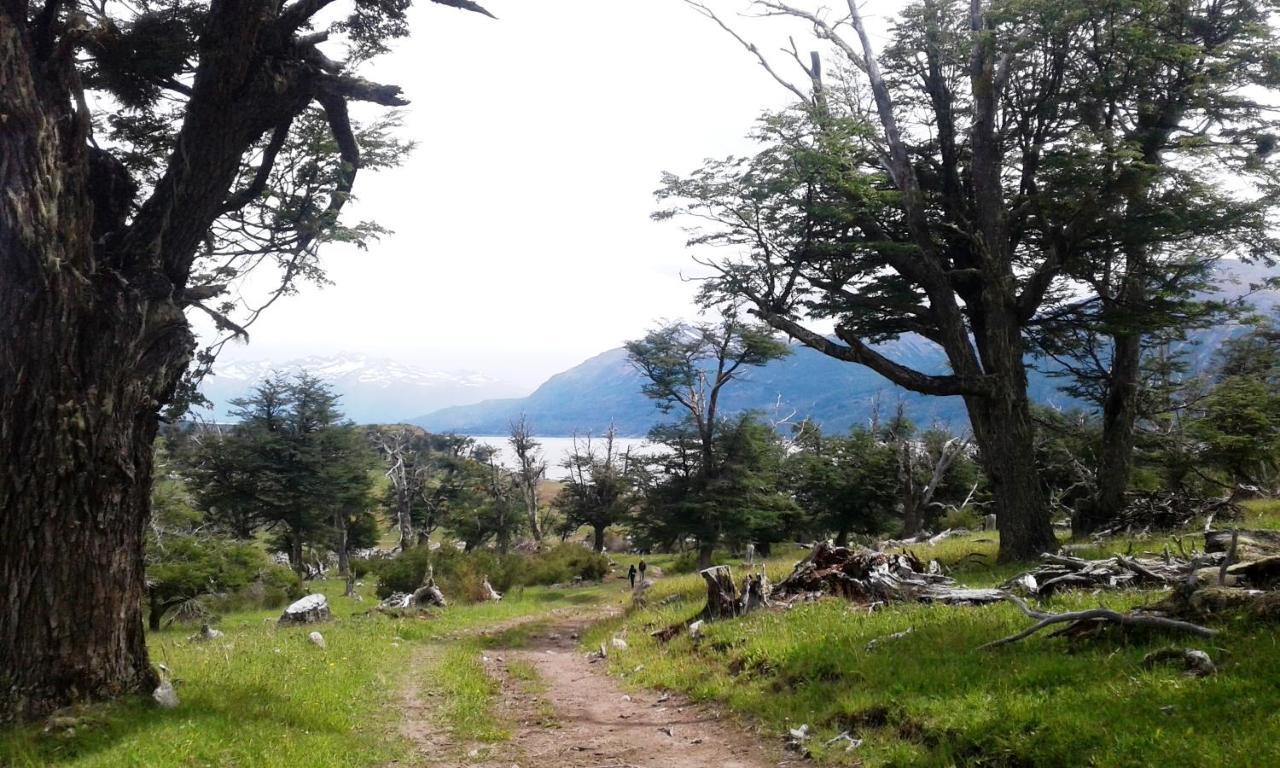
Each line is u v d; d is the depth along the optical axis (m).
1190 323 20.64
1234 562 10.13
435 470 74.31
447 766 8.40
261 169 11.90
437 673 14.13
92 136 10.15
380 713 10.60
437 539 82.88
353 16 12.31
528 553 55.47
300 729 8.63
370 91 11.18
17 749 7.12
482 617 26.91
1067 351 23.16
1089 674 7.32
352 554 67.38
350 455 54.88
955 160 21.97
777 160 19.03
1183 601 8.18
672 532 42.12
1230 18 18.97
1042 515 18.72
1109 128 19.17
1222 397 26.50
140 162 13.62
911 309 20.83
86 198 8.88
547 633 23.09
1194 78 18.39
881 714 8.05
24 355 8.36
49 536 8.34
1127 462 23.25
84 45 10.24
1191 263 20.86
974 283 21.61
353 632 19.58
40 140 8.40
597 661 16.42
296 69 10.79
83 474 8.52
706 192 19.56
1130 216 18.41
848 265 21.53
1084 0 17.02
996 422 19.06
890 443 45.28
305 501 50.31
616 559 60.09
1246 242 19.36
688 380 43.00
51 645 8.27
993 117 20.00
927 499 39.19
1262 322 21.75
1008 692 7.38
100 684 8.55
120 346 8.87
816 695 9.23
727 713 10.01
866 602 14.16
